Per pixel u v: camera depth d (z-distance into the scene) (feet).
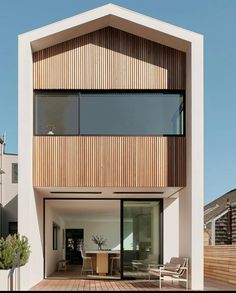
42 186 42.52
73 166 42.73
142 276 50.52
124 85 44.16
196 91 42.09
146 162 43.09
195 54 42.50
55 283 46.01
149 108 44.24
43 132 43.47
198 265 40.83
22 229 40.88
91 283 46.03
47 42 43.42
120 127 43.73
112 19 43.11
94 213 77.61
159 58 44.62
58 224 76.28
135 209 51.88
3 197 74.43
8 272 34.35
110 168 42.83
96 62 44.34
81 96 44.16
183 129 43.93
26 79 42.22
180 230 48.19
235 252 46.78
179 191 46.32
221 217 67.15
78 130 43.52
